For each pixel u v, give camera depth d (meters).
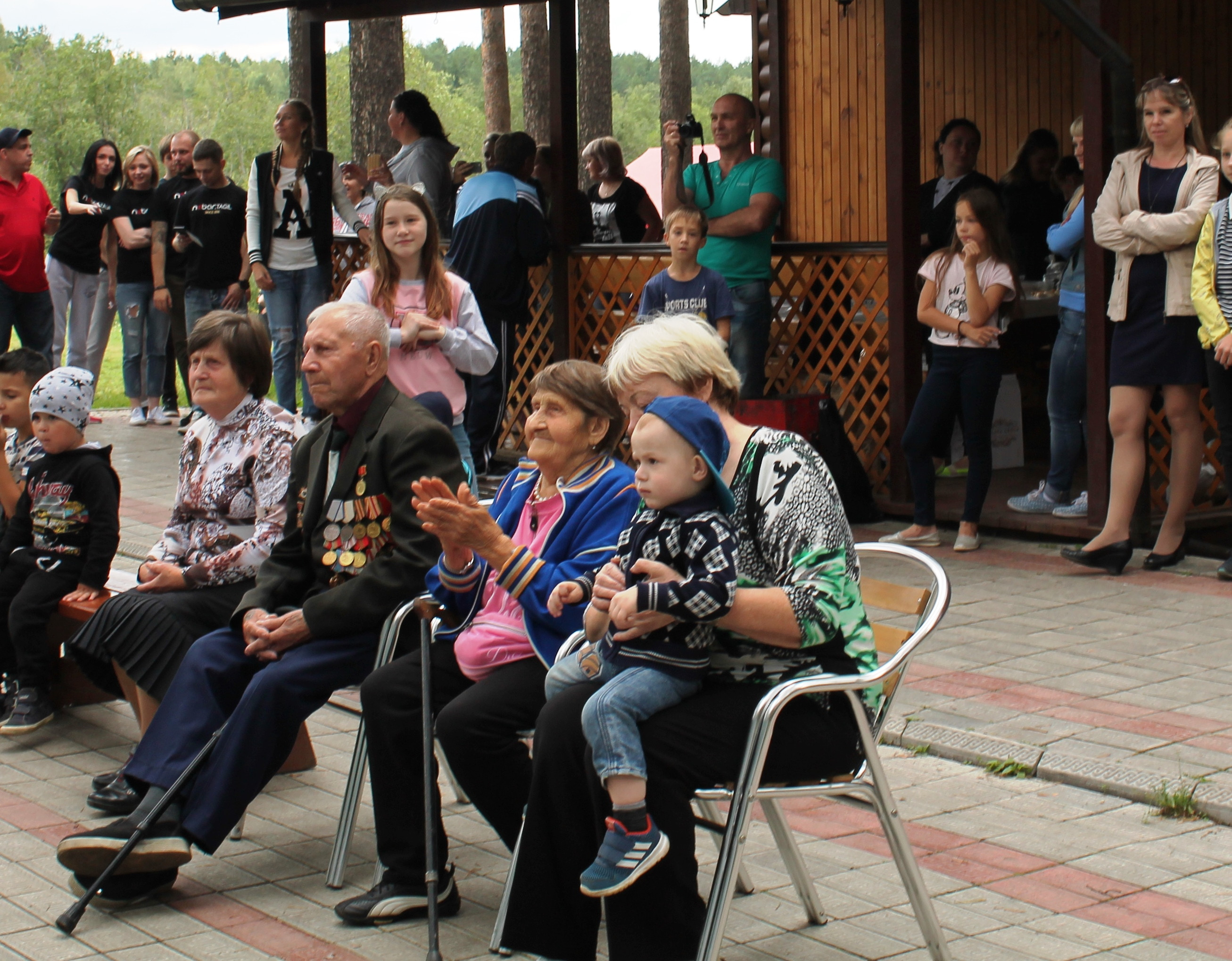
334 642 4.37
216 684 4.46
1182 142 7.13
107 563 5.73
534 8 24.44
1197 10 11.66
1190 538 8.00
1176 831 4.44
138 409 14.02
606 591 3.35
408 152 11.02
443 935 3.92
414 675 4.09
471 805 4.98
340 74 74.00
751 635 3.26
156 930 3.98
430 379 6.38
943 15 12.33
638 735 3.28
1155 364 7.20
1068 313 8.30
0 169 12.07
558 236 10.36
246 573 5.00
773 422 8.62
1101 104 7.59
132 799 4.87
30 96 87.50
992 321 7.93
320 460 4.60
